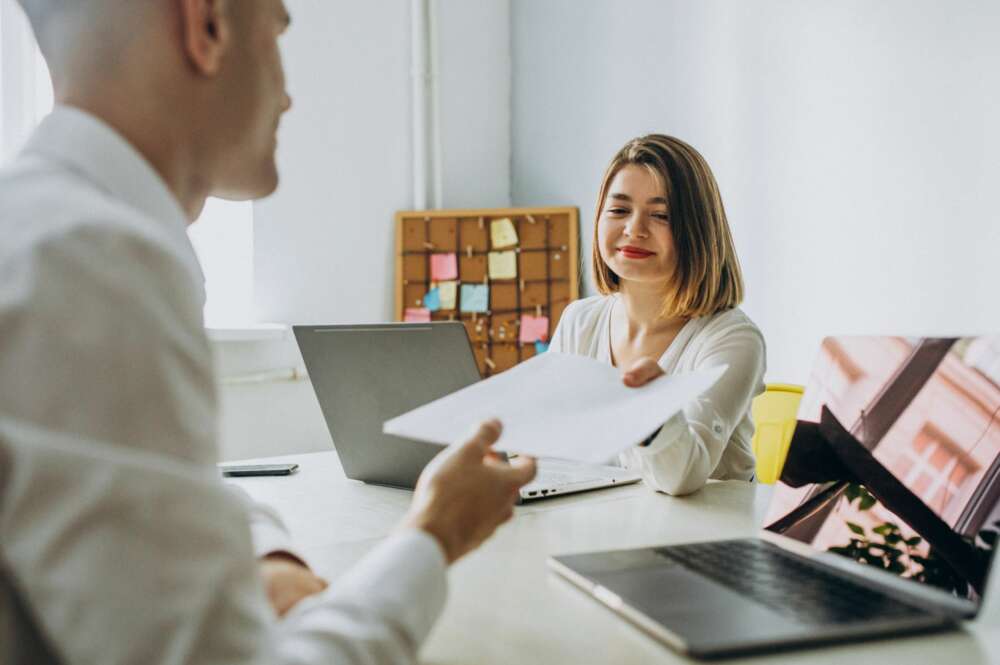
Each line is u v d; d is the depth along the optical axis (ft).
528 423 2.58
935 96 6.22
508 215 9.73
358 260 9.63
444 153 10.28
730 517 3.54
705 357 5.21
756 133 7.76
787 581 2.46
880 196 6.65
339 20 9.41
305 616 1.64
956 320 6.08
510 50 10.79
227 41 1.98
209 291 8.87
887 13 6.56
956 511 2.51
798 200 7.38
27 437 1.29
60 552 1.29
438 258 9.81
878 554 2.68
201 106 1.96
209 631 1.35
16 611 1.37
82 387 1.33
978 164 5.93
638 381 2.87
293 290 9.10
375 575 1.72
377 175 9.79
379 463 4.29
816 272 7.22
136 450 1.36
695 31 8.39
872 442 2.89
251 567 1.49
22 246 1.36
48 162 1.69
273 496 4.12
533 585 2.59
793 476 3.16
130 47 1.83
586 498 3.97
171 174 1.96
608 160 9.52
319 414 9.05
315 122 9.23
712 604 2.25
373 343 3.92
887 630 2.09
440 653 2.06
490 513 2.05
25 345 1.31
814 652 2.00
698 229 5.43
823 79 7.11
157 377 1.39
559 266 9.64
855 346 3.14
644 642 2.10
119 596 1.29
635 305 5.86
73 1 1.82
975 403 2.60
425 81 10.12
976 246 5.95
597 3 9.59
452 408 2.77
